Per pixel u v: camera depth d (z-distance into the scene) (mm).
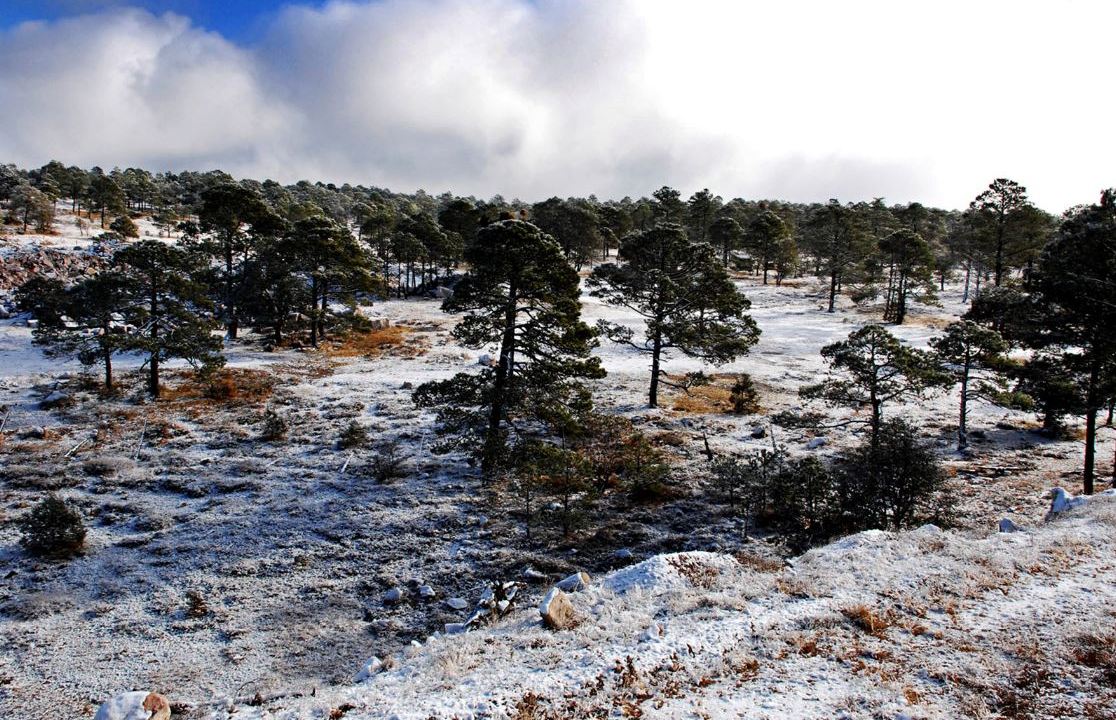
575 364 29203
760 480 26766
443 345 57219
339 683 16203
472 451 29469
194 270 44719
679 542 24719
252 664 17562
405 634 19172
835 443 35344
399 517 26688
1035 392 28406
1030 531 16422
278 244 54844
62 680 16922
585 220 87688
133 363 48406
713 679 9797
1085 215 24578
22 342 51562
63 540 23625
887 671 9656
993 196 66125
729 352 42281
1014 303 28219
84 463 30844
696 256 41969
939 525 22250
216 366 41156
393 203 170875
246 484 29516
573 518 25141
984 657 9875
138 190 126750
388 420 38094
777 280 94375
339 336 59562
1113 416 41906
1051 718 8297
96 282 40125
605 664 10383
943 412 42344
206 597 21250
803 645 10570
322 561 23547
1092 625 10562
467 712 9227
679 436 36156
